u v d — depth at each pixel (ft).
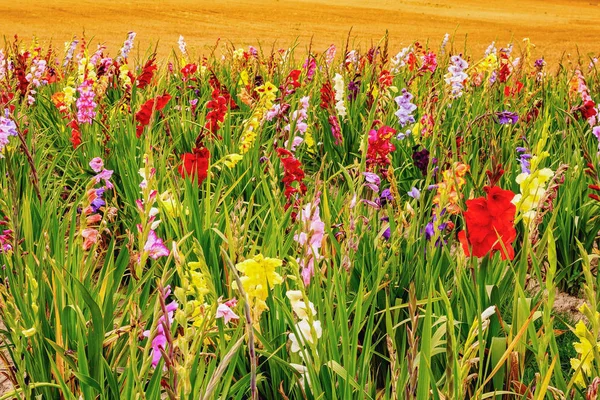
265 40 77.92
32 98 20.21
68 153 18.20
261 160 15.02
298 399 9.02
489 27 113.39
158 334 7.21
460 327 9.98
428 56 25.95
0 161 14.37
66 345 9.16
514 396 9.47
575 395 8.13
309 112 21.16
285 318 9.59
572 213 14.71
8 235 10.21
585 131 20.22
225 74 28.02
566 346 12.46
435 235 10.46
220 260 11.56
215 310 6.82
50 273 10.03
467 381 8.94
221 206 14.62
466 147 16.12
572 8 177.47
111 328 9.44
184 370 6.06
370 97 22.02
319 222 8.80
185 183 12.45
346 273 10.16
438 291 10.81
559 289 15.23
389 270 11.27
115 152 16.29
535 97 23.93
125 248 10.11
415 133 17.51
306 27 100.42
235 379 9.97
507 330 9.27
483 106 21.48
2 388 11.30
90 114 16.69
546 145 18.80
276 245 11.05
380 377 10.98
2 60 21.72
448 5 166.20
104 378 8.82
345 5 148.97
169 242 12.14
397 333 10.58
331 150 19.97
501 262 10.71
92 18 95.71
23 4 106.11
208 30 88.69
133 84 21.33
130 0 125.49
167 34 80.89
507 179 15.33
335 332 8.87
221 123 17.39
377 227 12.96
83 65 21.09
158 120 20.12
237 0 143.54
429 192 14.28
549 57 61.05
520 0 195.62
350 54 26.53
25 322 9.30
